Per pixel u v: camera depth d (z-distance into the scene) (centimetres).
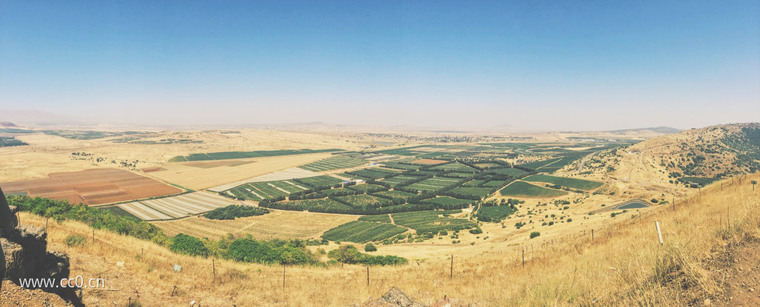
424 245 8100
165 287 1950
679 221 2375
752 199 2059
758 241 956
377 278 2731
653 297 841
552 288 1155
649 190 13025
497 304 1282
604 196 12531
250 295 2078
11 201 4016
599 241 2820
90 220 4391
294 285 2444
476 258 3853
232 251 3822
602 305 973
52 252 1150
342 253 4916
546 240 4897
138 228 4441
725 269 874
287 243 6231
